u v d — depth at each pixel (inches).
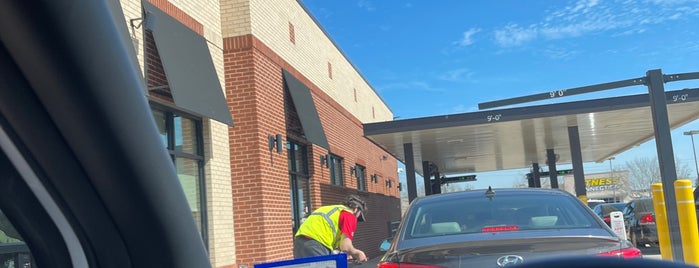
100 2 75.6
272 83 481.4
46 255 88.4
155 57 352.2
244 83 441.1
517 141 917.8
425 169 1118.4
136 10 338.6
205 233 386.3
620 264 60.0
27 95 75.2
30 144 79.5
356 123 839.1
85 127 76.9
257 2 469.1
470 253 171.3
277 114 484.7
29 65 71.9
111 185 82.6
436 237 188.2
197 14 406.9
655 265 59.1
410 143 831.1
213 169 396.5
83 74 73.7
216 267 385.4
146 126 82.8
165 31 349.4
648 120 756.6
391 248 194.5
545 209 204.1
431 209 211.2
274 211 446.9
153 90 344.2
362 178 857.5
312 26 651.5
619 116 705.6
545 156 1187.3
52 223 87.0
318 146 582.2
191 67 361.7
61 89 73.6
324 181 629.3
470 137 829.2
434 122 698.8
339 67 781.3
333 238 284.2
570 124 751.7
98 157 79.6
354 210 297.1
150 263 90.0
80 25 72.4
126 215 85.9
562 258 62.6
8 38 70.0
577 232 183.0
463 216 203.8
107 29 76.2
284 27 543.5
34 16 68.3
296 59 574.6
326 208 289.6
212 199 390.6
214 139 402.0
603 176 2866.6
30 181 83.0
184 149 380.2
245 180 431.5
